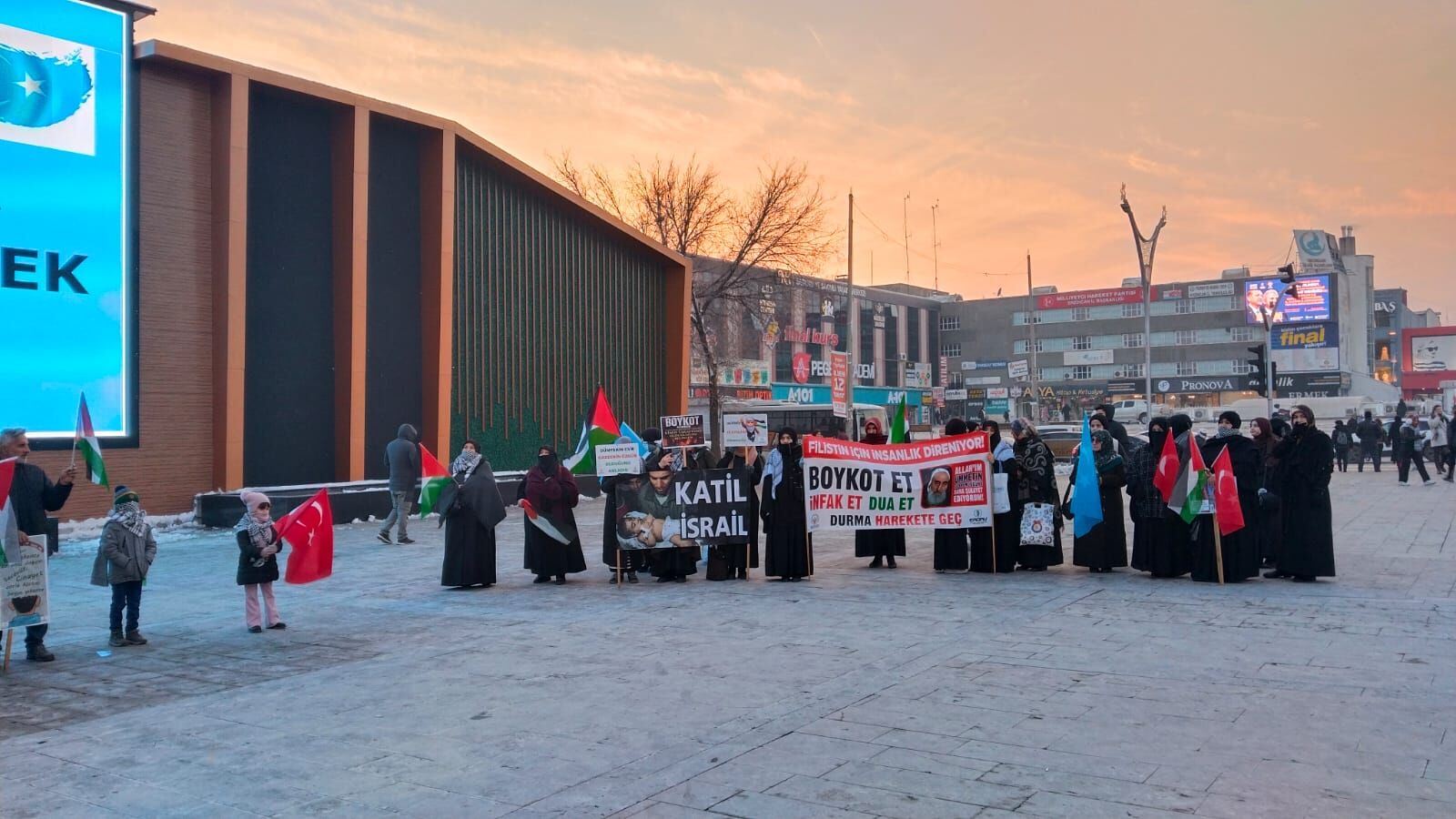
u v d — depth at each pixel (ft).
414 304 81.56
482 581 42.29
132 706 24.40
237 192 67.67
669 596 39.14
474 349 86.74
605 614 35.42
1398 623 30.30
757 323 216.54
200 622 35.22
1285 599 34.94
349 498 68.80
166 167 66.18
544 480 43.39
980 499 42.93
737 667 26.63
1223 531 37.70
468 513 42.22
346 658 29.27
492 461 88.38
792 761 18.93
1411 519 60.39
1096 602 35.09
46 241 60.08
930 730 20.61
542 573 43.32
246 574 33.24
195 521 64.08
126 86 63.72
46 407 59.93
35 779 19.12
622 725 21.59
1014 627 30.99
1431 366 396.78
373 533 63.98
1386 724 20.38
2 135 58.49
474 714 22.81
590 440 43.70
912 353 305.94
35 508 29.07
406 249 81.10
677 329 113.29
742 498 42.52
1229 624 30.71
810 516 42.47
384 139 79.66
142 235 64.75
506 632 32.71
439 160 81.30
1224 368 292.20
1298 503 38.58
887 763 18.66
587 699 23.86
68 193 61.16
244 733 21.85
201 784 18.66
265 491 65.67
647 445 47.24
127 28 63.93
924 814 16.15
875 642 29.30
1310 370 282.56
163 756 20.39
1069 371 310.65
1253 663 25.67
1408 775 17.48
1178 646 27.84
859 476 43.14
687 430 57.88
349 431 74.13
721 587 41.11
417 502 70.49
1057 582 40.01
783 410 172.14
